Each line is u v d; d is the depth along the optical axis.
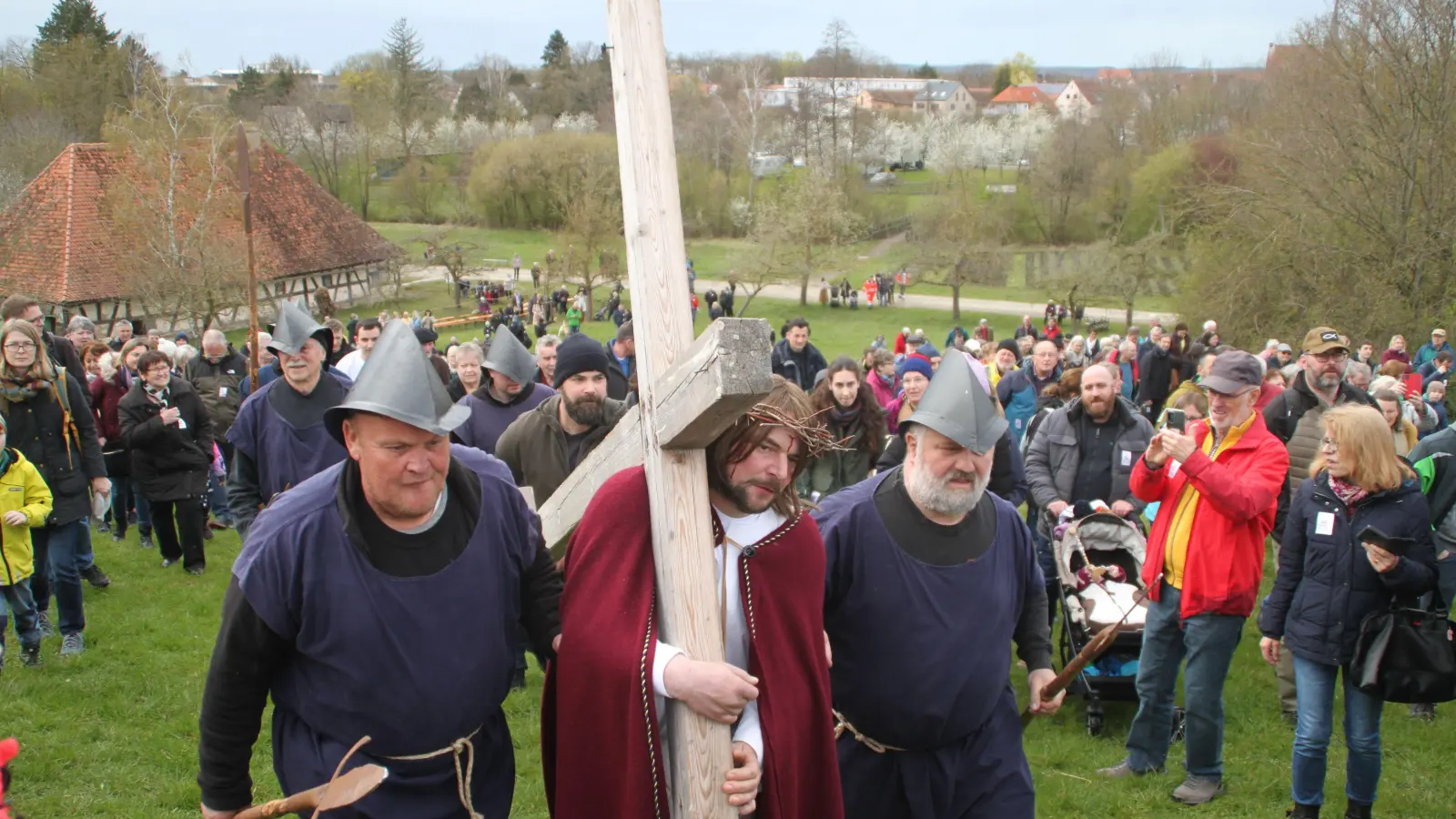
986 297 62.53
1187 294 32.66
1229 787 5.89
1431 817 5.66
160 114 39.97
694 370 2.60
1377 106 26.17
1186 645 5.64
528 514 3.24
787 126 88.19
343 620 2.88
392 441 2.76
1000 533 3.90
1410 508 4.96
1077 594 6.83
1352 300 26.33
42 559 7.55
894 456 6.49
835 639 3.74
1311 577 5.17
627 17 2.78
